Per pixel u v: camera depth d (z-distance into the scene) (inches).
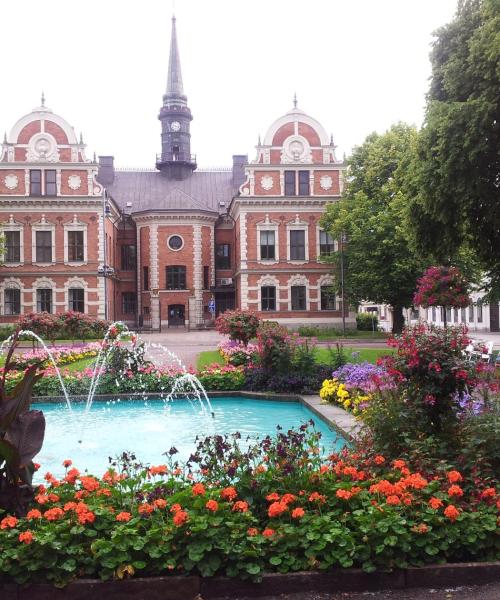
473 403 342.3
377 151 1574.8
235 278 2091.5
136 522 205.8
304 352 720.3
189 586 192.9
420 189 787.4
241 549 196.1
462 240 856.9
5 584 191.0
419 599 191.8
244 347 1023.0
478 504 223.6
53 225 1855.3
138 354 735.7
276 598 193.3
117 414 603.8
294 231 1872.5
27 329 1119.0
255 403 669.9
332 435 472.4
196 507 212.2
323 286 1872.5
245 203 1847.9
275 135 1862.7
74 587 190.7
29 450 222.8
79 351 1064.8
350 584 196.7
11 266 1843.0
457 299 918.4
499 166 724.0
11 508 220.8
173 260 2073.1
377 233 1444.4
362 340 1549.0
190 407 645.9
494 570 200.8
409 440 278.2
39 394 673.0
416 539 202.7
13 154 1846.7
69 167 1852.9
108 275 1835.6
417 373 302.5
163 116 2444.6
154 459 410.3
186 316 2068.2
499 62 654.5
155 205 2113.7
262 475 237.3
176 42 2426.2
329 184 1863.9
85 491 229.6
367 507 217.8
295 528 204.5
